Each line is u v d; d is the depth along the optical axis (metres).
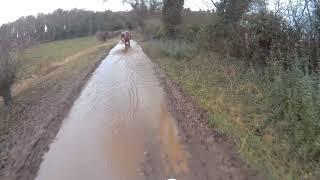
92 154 8.62
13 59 16.58
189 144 8.77
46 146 9.24
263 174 7.02
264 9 15.55
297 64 11.03
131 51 34.53
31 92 17.84
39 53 40.00
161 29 32.84
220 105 11.42
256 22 15.03
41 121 11.38
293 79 10.62
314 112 8.39
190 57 21.45
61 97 14.47
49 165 8.16
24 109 14.48
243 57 15.73
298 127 8.47
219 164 7.59
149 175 7.38
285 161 7.57
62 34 71.00
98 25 77.75
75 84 17.02
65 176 7.62
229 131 9.13
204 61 18.91
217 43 18.88
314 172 7.07
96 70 21.45
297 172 7.14
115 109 12.29
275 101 10.52
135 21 54.50
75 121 11.22
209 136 9.09
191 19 26.61
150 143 9.04
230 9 18.09
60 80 19.30
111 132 10.05
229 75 14.57
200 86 14.46
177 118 10.86
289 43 13.10
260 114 10.27
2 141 10.53
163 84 15.89
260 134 9.06
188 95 13.37
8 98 16.36
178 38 27.08
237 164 7.50
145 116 11.31
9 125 12.71
